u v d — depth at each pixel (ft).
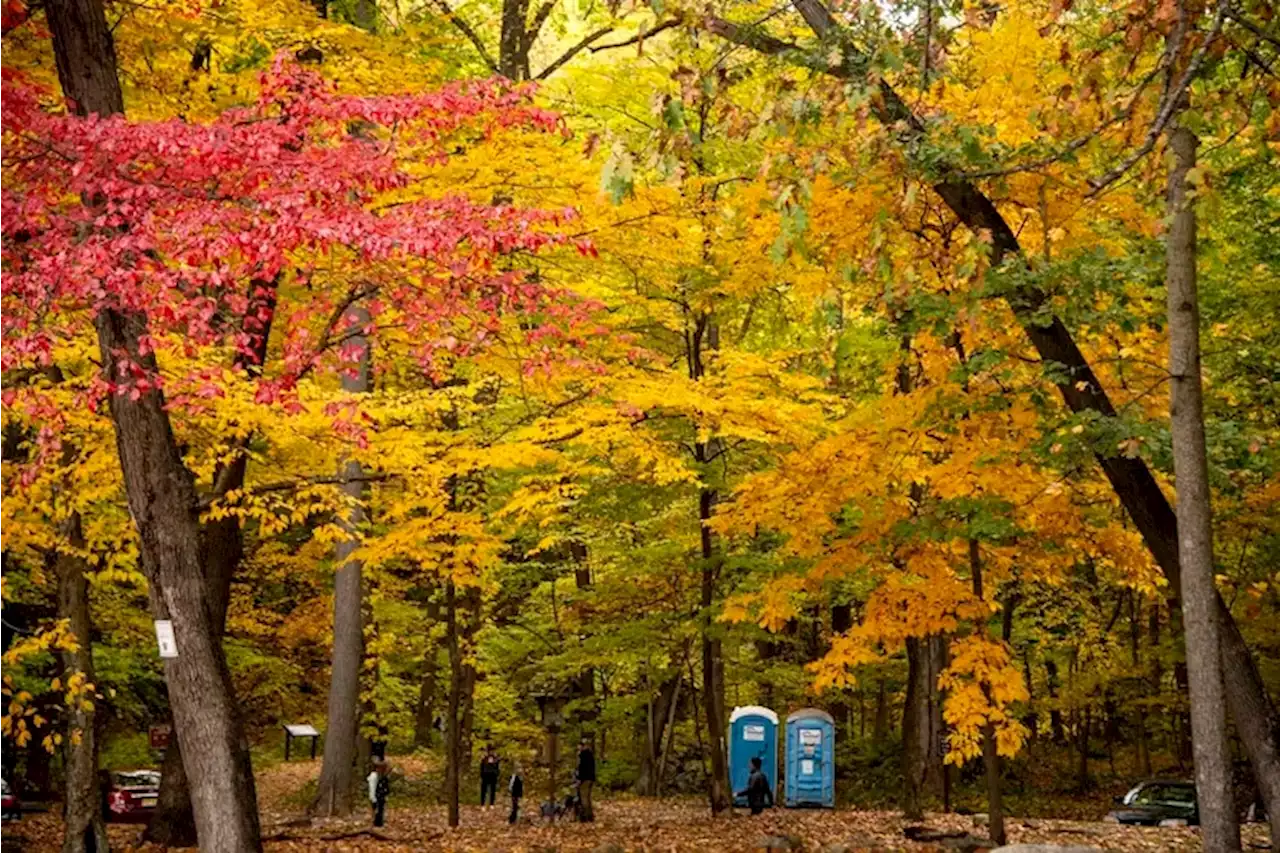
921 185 33.58
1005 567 52.06
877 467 45.62
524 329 41.29
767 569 61.52
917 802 64.59
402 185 30.55
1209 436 39.60
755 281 49.73
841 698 104.32
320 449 51.96
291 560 90.58
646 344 63.98
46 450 32.68
